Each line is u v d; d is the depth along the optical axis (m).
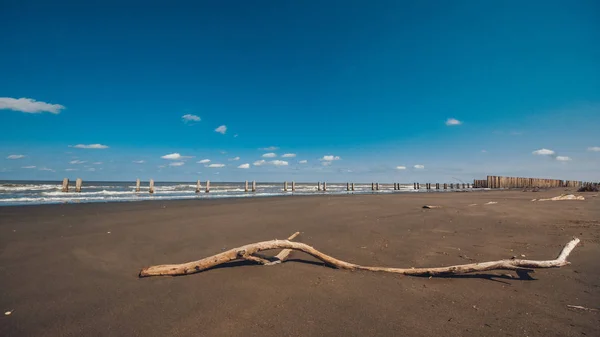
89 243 5.56
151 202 14.54
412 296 3.17
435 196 20.08
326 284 3.51
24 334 2.38
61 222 7.80
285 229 7.18
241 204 13.37
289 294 3.19
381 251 5.14
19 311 2.79
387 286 3.47
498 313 2.75
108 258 4.62
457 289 3.38
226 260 4.02
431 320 2.61
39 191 26.66
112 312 2.77
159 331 2.42
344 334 2.35
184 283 3.53
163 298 3.09
